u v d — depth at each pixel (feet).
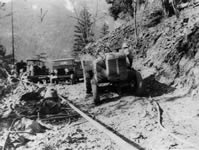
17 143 18.85
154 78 38.42
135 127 21.15
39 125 22.58
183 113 23.49
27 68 72.69
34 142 19.17
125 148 16.51
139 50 52.75
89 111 28.58
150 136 18.94
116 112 26.66
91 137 19.47
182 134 18.60
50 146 17.76
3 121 24.80
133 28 68.80
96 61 34.14
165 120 22.13
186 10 50.83
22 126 21.91
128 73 33.96
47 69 73.20
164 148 16.51
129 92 36.29
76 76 61.36
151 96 32.37
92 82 32.83
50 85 57.77
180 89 32.27
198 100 26.73
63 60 62.85
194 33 35.42
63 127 22.82
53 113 28.32
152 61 43.78
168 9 56.80
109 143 17.93
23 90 45.50
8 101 35.76
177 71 35.60
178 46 37.70
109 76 32.71
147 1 76.69
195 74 30.89
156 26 56.75
